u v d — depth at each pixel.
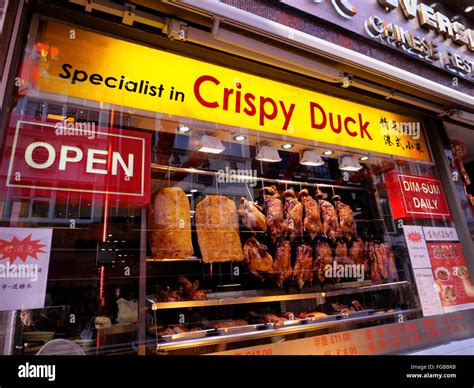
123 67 1.88
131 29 1.92
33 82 1.59
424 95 2.68
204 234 2.19
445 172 3.17
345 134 2.71
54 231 1.51
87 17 1.80
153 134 2.07
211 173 2.35
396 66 2.57
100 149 1.67
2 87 1.40
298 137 2.45
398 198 2.83
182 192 2.13
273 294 2.54
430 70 2.81
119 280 1.71
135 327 1.69
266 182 2.66
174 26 1.82
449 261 2.83
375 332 2.29
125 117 1.84
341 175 3.02
